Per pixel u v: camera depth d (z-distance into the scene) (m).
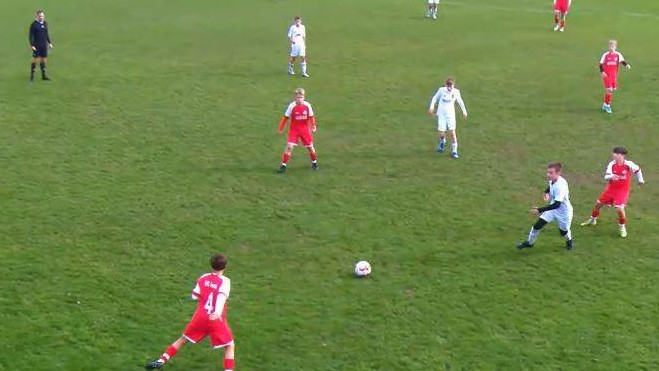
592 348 18.09
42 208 24.83
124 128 32.25
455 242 23.27
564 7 49.50
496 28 50.91
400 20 53.28
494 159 29.83
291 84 38.59
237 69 41.06
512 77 40.00
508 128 33.09
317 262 22.02
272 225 24.23
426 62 42.66
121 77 39.16
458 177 28.11
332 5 58.72
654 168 29.14
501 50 45.16
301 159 29.67
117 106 34.88
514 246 23.08
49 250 22.19
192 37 48.09
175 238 23.23
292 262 22.00
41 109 34.12
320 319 19.16
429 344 18.19
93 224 23.92
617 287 20.78
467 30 50.25
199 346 18.06
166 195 26.17
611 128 33.09
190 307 19.56
